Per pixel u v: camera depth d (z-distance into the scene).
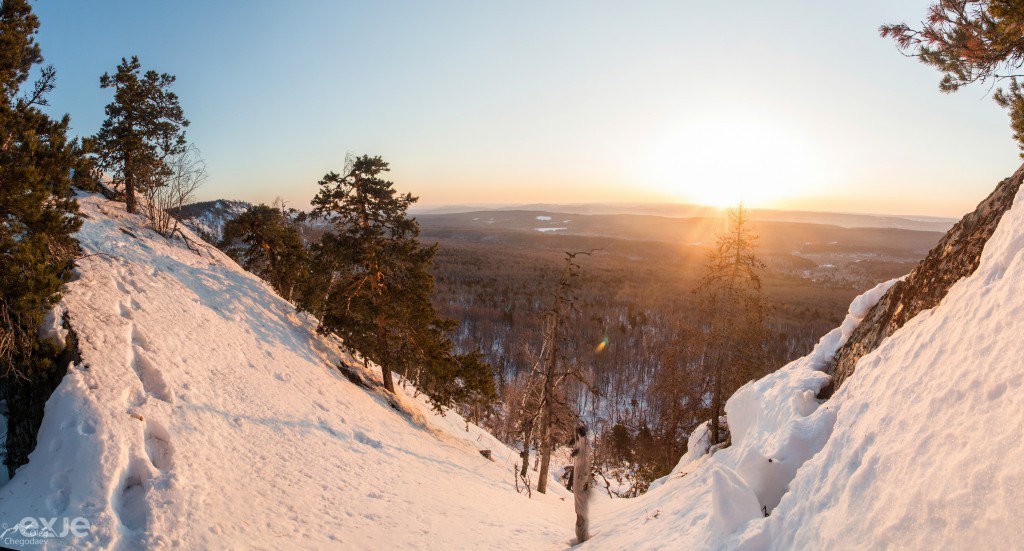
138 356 11.66
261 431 12.73
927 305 7.67
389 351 22.14
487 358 72.06
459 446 23.09
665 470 25.44
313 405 16.09
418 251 21.44
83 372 10.03
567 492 25.09
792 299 101.25
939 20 7.83
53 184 10.71
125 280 15.05
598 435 48.19
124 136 21.70
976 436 4.19
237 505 9.66
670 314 93.25
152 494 8.77
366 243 20.50
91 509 7.97
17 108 10.64
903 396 5.68
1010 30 6.82
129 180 22.69
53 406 9.29
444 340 23.06
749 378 17.88
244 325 18.05
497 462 24.56
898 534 4.17
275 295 24.50
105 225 19.00
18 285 9.66
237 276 22.72
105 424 9.17
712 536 6.48
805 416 7.90
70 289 12.13
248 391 14.12
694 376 19.77
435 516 12.42
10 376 9.73
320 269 21.12
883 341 7.74
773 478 6.89
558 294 18.19
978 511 3.65
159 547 7.94
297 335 21.20
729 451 11.33
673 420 22.89
